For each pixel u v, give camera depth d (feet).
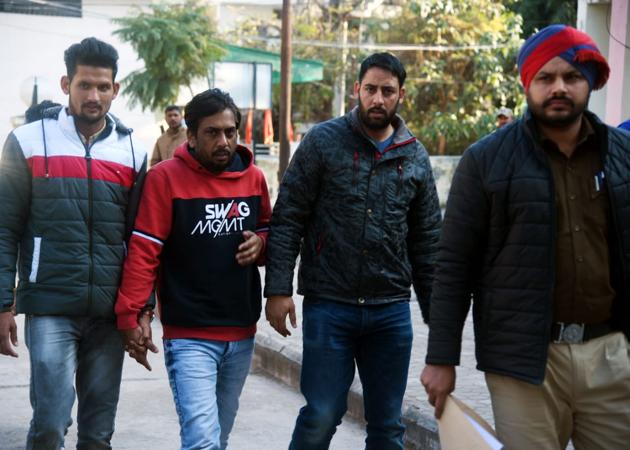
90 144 13.29
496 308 10.24
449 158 72.84
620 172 10.07
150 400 20.95
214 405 12.89
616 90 34.60
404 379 13.75
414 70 83.97
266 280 13.47
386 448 13.82
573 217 10.02
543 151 10.03
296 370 22.17
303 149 13.51
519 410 10.18
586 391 10.13
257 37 85.20
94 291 13.09
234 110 13.10
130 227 13.39
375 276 13.30
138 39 66.80
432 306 10.63
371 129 13.32
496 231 10.25
